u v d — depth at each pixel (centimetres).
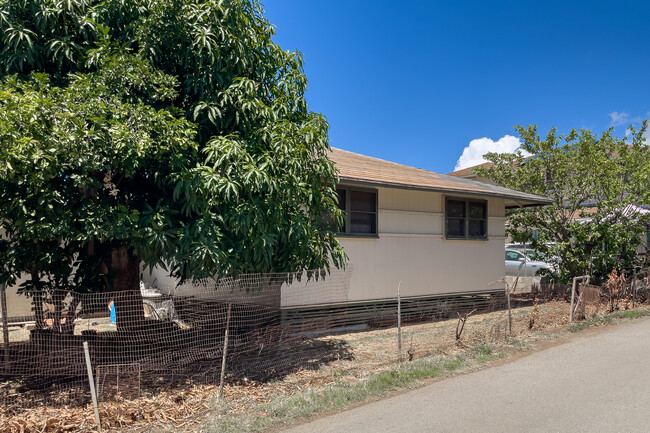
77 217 532
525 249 1841
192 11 603
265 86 709
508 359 723
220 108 636
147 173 596
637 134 1429
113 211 548
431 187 1067
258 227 570
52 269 620
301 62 724
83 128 483
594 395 546
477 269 1262
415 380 615
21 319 751
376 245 1050
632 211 1349
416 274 1125
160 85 601
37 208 513
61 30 586
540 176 1435
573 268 1380
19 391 553
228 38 622
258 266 614
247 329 758
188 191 524
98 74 565
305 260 673
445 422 470
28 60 547
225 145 549
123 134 493
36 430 439
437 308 1143
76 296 633
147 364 620
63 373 577
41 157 450
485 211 1289
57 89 492
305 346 814
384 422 472
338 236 972
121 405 492
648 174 1308
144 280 1159
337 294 959
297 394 559
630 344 811
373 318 1034
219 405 513
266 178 554
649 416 479
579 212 1440
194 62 632
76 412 482
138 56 574
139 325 689
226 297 756
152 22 596
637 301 1255
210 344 720
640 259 1406
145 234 526
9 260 566
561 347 796
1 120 433
